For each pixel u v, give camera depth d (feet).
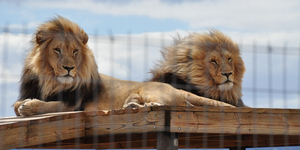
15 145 18.15
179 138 26.91
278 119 23.68
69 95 26.40
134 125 21.02
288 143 28.89
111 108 27.37
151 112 20.81
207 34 31.94
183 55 31.89
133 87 27.68
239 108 22.50
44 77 26.17
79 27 27.32
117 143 28.81
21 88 27.45
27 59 27.20
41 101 25.03
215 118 21.91
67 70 25.62
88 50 27.53
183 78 31.58
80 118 21.43
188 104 27.61
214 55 30.73
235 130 22.38
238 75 31.99
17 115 26.23
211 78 30.78
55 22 26.48
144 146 29.04
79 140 24.57
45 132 19.53
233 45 31.58
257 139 29.17
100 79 28.19
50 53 25.95
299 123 24.30
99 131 21.56
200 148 30.78
